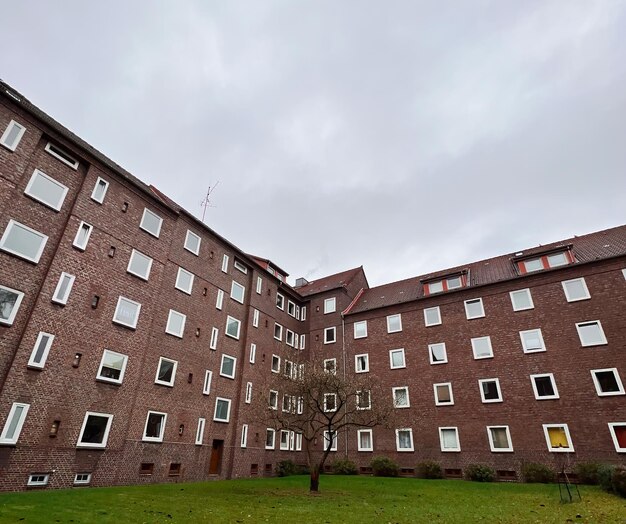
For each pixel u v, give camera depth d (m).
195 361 23.59
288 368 28.55
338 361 32.88
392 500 15.38
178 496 14.39
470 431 25.09
